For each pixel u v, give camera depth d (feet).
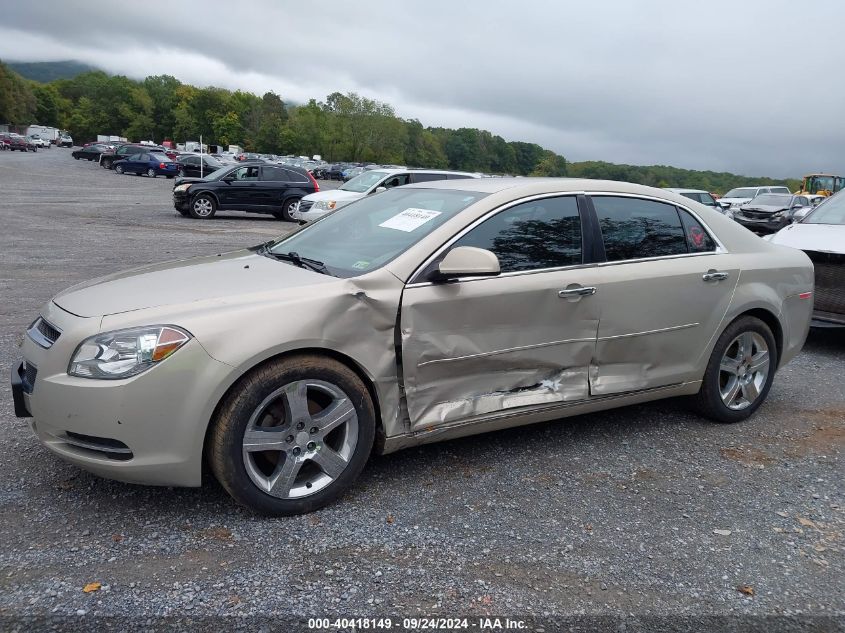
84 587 9.09
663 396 15.12
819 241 23.76
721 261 15.49
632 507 11.98
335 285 11.42
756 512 12.01
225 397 10.55
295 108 483.51
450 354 12.10
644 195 14.92
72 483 11.94
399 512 11.39
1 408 15.30
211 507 11.32
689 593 9.61
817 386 19.81
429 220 12.92
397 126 434.71
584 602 9.30
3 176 113.80
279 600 9.01
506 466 13.35
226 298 10.97
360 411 11.45
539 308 12.91
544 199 13.60
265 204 69.31
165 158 150.00
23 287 29.04
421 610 8.95
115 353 10.15
